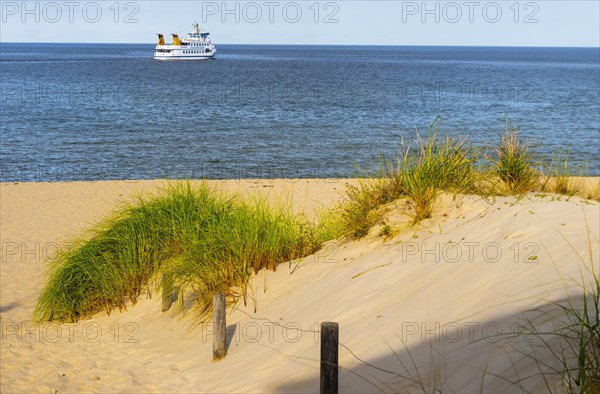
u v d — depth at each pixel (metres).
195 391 6.15
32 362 7.90
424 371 4.70
